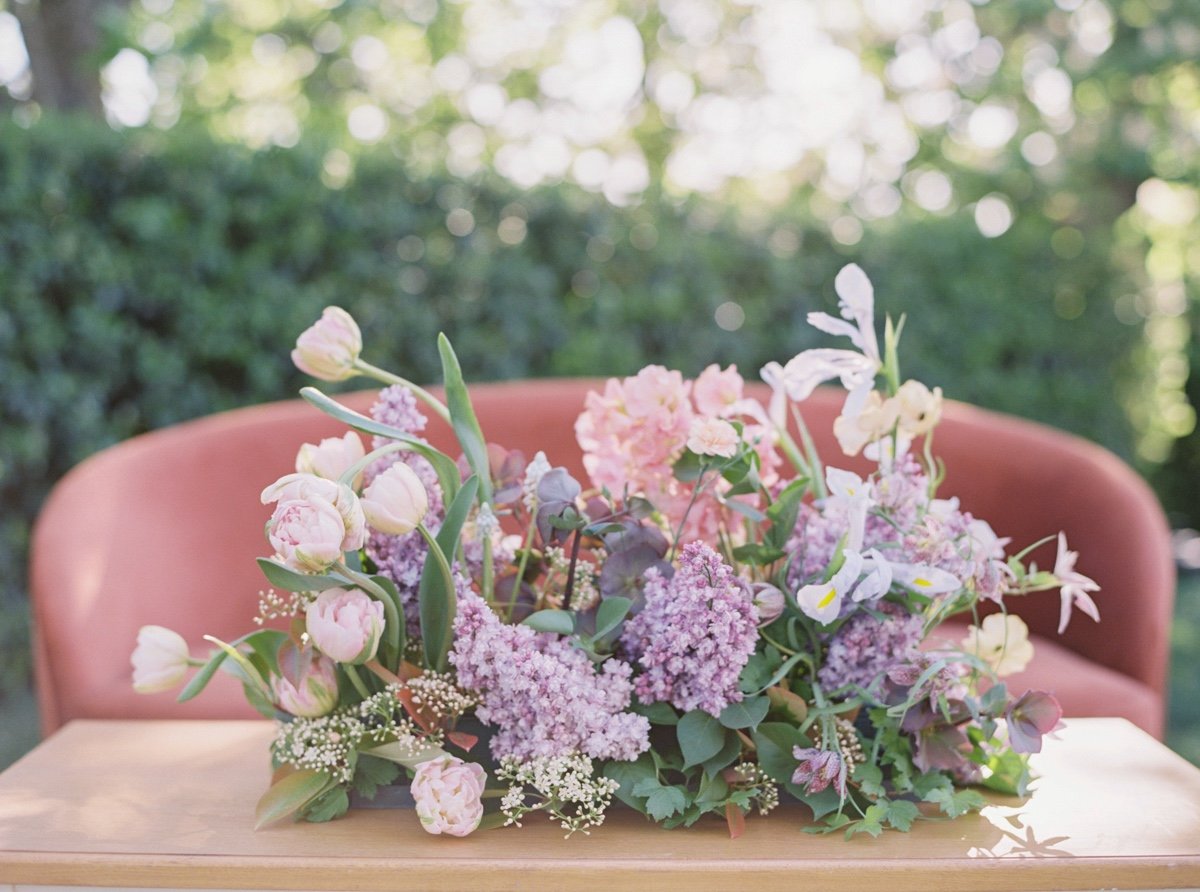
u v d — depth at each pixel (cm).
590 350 337
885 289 381
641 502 103
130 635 178
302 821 99
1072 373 407
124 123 302
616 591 100
